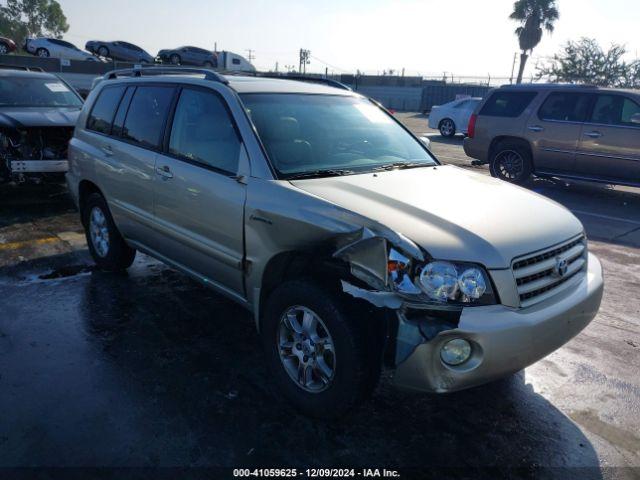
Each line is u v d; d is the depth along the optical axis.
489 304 2.68
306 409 3.06
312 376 3.06
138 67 5.02
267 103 3.80
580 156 9.73
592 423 3.19
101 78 5.56
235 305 4.58
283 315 3.13
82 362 3.60
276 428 3.00
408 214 2.90
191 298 4.70
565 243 3.10
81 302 4.55
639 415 3.29
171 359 3.69
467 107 20.12
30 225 6.83
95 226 5.23
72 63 31.08
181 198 3.83
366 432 3.01
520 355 2.71
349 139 3.97
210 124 3.78
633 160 9.20
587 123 9.59
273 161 3.38
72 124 8.09
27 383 3.34
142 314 4.36
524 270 2.80
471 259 2.66
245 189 3.35
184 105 4.04
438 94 36.78
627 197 10.12
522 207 3.25
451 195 3.26
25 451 2.74
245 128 3.52
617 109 9.38
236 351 3.83
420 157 4.21
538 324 2.72
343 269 2.93
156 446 2.81
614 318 4.68
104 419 3.01
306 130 3.80
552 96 10.05
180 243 3.98
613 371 3.79
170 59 37.09
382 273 2.66
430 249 2.64
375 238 2.69
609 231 7.59
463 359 2.63
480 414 3.23
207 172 3.64
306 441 2.91
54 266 5.40
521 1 42.62
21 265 5.40
